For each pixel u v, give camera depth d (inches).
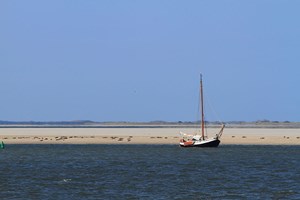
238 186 4330.7
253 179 4722.0
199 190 4141.2
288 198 3814.0
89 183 4488.2
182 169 5442.9
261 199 3779.5
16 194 3959.2
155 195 3927.2
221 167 5620.1
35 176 4901.6
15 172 5177.2
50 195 3924.7
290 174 5064.0
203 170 5359.3
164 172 5201.8
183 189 4190.5
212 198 3816.4
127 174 5054.1
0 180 4635.8
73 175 4975.4
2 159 6451.8
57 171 5265.8
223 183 4490.7
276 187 4279.0
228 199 3779.5
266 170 5364.2
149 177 4852.4
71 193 4010.8
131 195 3927.2
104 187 4284.0
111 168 5531.5
